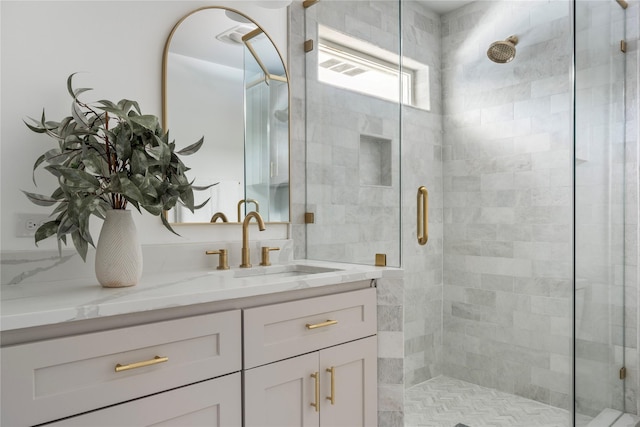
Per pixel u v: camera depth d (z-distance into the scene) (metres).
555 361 2.04
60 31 1.52
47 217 1.48
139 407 1.12
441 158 2.23
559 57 1.91
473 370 2.19
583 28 1.97
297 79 2.28
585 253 1.96
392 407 1.76
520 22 2.01
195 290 1.26
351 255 2.04
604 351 2.11
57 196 1.33
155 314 1.18
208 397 1.25
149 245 1.68
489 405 2.14
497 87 2.07
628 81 2.38
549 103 1.96
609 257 2.18
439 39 2.20
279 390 1.43
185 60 1.84
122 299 1.12
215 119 1.93
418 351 2.30
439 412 2.15
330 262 2.11
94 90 1.60
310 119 2.28
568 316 2.02
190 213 1.83
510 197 2.09
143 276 1.59
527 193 2.05
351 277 1.64
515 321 2.10
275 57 2.17
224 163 1.95
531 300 2.07
